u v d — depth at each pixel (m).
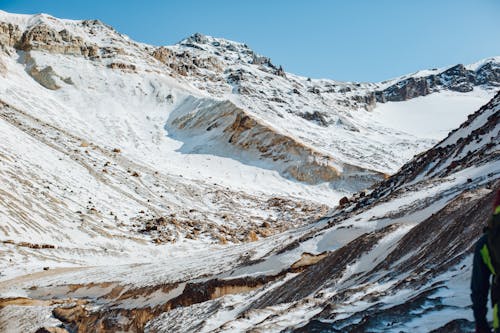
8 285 44.59
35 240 56.16
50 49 164.00
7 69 141.75
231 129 134.75
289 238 41.19
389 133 189.62
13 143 81.25
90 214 68.38
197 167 118.38
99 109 142.75
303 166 118.50
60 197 69.81
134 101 154.62
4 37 158.62
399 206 31.69
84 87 152.00
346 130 176.25
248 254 39.31
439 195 28.86
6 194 61.88
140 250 61.44
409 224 25.23
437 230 18.17
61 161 84.44
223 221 80.94
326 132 168.88
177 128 143.88
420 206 29.05
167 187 92.88
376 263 21.25
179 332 23.33
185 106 155.50
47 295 43.06
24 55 159.25
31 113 115.62
